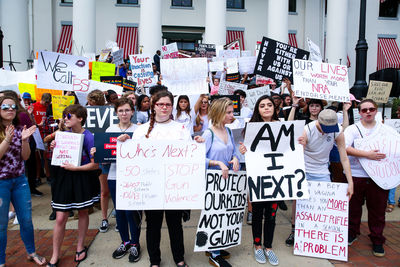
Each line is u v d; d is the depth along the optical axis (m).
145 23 12.10
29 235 3.04
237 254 3.33
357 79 7.02
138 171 2.72
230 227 3.12
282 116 5.34
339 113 4.62
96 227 3.98
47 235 3.74
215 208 3.02
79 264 3.07
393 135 3.33
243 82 7.62
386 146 3.32
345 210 3.22
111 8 15.52
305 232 3.30
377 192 3.34
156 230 2.89
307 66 3.73
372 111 3.38
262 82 7.77
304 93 3.68
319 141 3.24
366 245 3.55
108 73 6.88
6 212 2.84
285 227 4.07
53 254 3.02
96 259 3.17
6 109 2.73
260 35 16.47
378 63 16.86
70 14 15.34
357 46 6.97
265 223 3.21
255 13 16.42
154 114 2.88
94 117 3.77
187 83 4.72
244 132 3.26
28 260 3.14
